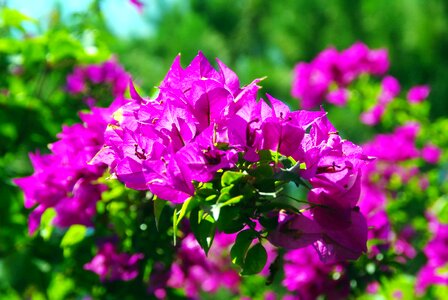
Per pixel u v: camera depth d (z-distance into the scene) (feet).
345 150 2.33
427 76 16.28
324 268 3.71
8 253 4.21
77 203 3.23
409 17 16.53
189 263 3.70
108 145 2.40
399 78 16.38
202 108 2.30
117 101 2.95
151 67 17.22
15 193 4.40
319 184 2.27
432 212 6.11
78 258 3.74
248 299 5.71
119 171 2.25
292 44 19.13
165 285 3.81
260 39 22.47
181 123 2.26
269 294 5.61
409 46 16.38
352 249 2.27
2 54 5.00
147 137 2.27
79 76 5.37
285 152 2.27
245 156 2.22
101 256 3.65
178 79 2.41
